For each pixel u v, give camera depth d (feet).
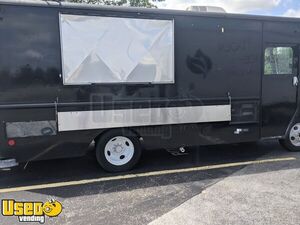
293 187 14.79
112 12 15.71
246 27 18.39
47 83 15.01
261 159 19.42
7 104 14.53
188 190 14.57
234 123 18.89
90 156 19.75
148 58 16.56
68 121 15.52
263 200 13.37
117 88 16.16
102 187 15.11
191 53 17.38
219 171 17.20
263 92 19.39
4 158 14.85
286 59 19.81
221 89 18.28
